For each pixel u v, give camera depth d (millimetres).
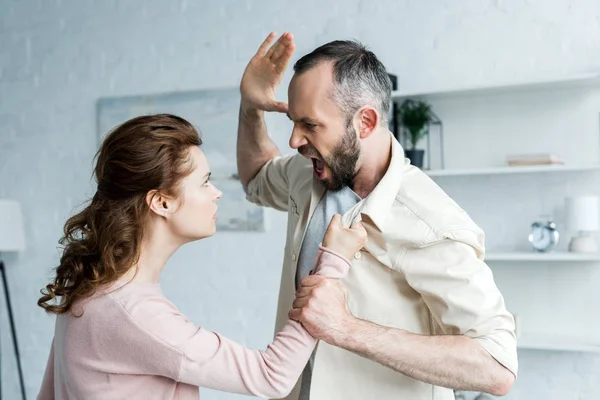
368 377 1572
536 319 3295
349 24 3566
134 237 1329
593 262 3193
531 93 3240
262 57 1806
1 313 4352
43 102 4266
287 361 1353
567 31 3188
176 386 1339
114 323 1281
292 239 1769
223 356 1305
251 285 3826
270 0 3742
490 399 3316
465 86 3133
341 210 1614
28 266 4305
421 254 1486
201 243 3928
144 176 1319
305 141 1528
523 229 3289
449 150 3387
